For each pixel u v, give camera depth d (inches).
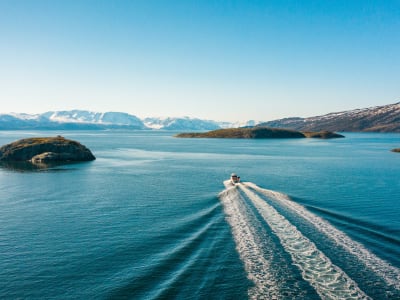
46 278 941.2
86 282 910.4
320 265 940.0
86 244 1198.3
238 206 1679.4
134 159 4719.5
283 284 845.2
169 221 1467.8
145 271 959.0
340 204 1781.5
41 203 1862.7
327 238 1158.3
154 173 3181.6
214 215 1531.7
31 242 1226.6
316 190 2217.0
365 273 890.1
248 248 1085.8
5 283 916.6
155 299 804.6
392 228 1323.8
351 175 2997.0
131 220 1499.8
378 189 2251.5
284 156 5246.1
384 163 4104.3
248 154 5644.7
